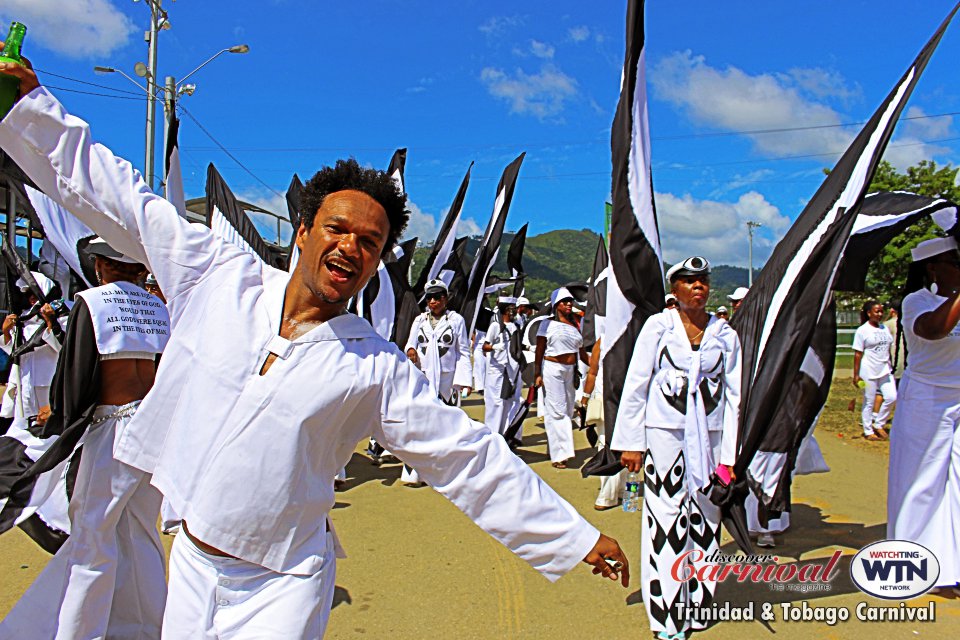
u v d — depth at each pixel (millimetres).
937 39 3451
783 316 3906
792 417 4023
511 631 3646
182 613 1790
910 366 4484
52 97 1979
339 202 1796
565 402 7824
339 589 4172
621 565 1987
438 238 8367
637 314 4066
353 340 1833
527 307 12031
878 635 3641
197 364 1807
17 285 7352
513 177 7750
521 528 1933
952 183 19438
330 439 1795
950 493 4246
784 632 3668
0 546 4660
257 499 1693
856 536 5270
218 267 1949
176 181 3436
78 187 1975
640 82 3994
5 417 7523
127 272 3285
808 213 4043
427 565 4586
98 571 2885
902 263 17406
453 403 11938
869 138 3785
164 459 1838
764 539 5004
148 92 15992
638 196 4000
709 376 3656
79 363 2910
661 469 3604
